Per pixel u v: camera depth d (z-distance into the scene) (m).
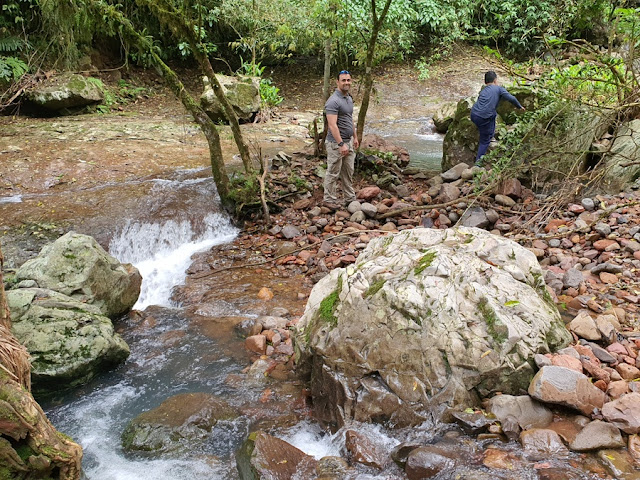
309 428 3.66
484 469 2.91
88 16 6.71
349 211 7.25
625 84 6.35
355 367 3.56
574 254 5.46
